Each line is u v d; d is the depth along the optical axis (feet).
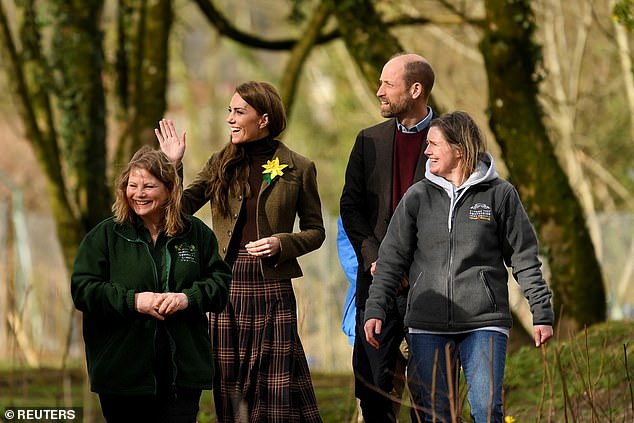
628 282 114.11
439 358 33.55
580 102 140.36
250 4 176.24
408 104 37.19
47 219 125.18
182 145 37.93
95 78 76.89
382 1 81.56
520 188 65.46
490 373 31.89
